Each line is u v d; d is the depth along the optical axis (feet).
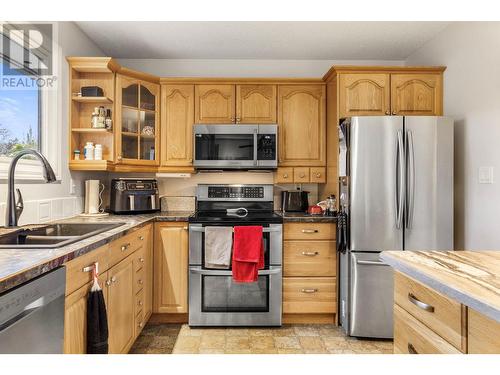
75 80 8.38
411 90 9.00
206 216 9.22
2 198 5.87
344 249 8.12
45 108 7.39
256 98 9.89
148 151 9.75
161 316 8.88
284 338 8.04
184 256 8.73
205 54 10.50
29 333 3.29
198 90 9.87
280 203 10.80
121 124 8.84
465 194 8.04
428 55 9.59
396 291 3.99
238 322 8.55
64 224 6.73
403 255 3.95
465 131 8.04
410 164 7.82
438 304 3.14
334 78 9.20
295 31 8.91
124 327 6.30
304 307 8.69
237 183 10.76
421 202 7.86
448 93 8.71
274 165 9.57
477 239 7.61
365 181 7.95
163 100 9.86
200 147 9.56
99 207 9.42
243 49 10.12
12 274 3.07
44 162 5.45
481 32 7.46
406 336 3.75
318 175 9.93
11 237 5.20
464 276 3.08
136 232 7.06
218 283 8.59
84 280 4.62
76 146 8.44
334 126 9.21
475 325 2.68
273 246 8.56
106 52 10.30
